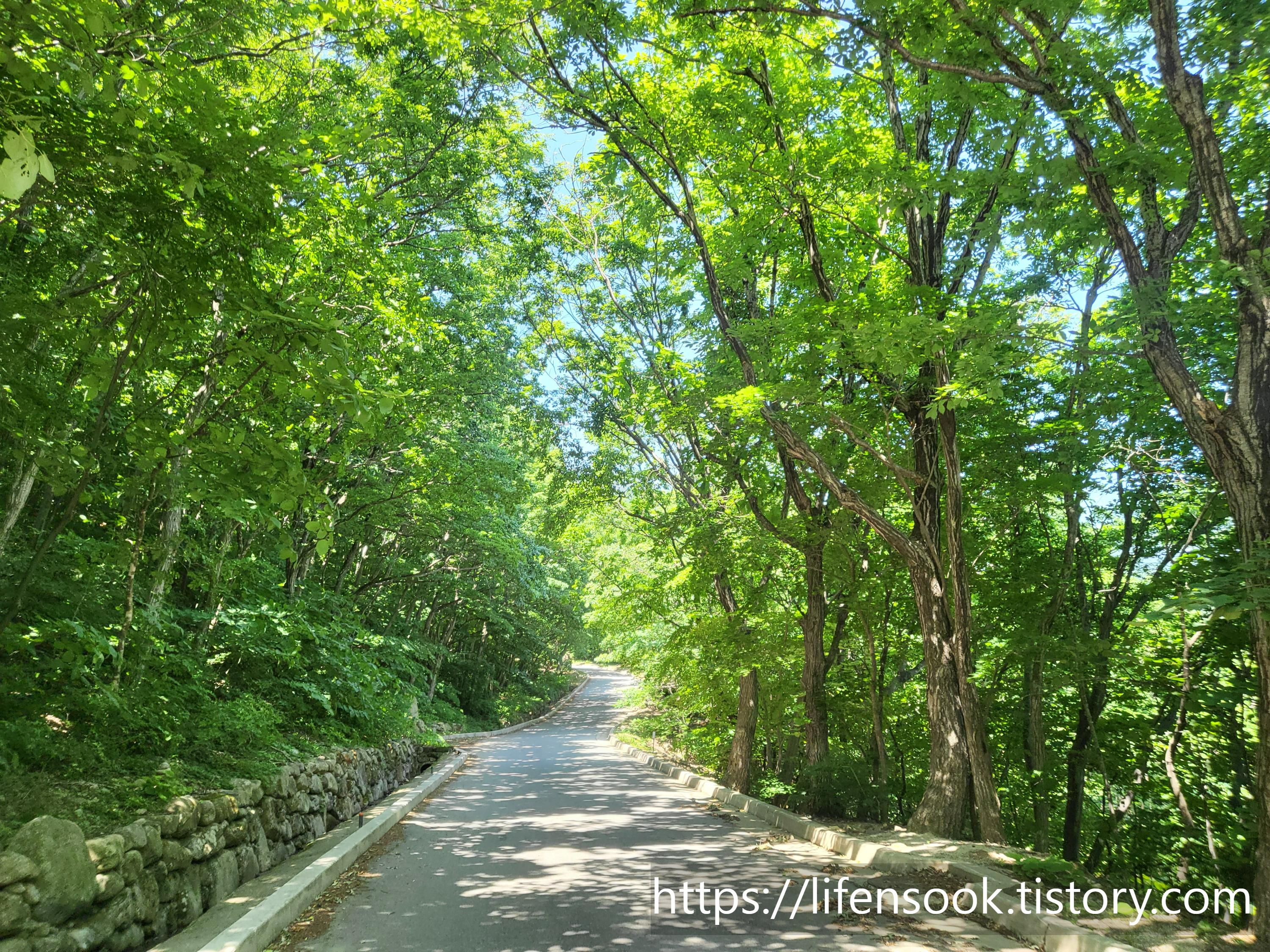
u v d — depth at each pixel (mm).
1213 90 7160
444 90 13836
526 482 22422
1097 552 14570
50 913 4578
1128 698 13695
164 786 6676
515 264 19359
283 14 9875
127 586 8695
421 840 10172
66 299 5312
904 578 14406
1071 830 13703
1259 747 5973
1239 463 6141
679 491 19656
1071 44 7090
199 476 6266
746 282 15297
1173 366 6617
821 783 12609
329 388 5117
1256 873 5938
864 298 10695
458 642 44094
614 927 6254
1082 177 7441
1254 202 8156
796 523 14258
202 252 4953
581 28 10672
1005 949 5910
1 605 6879
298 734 12070
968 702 10938
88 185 4660
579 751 26484
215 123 4695
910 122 12406
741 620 16609
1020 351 8516
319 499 5797
